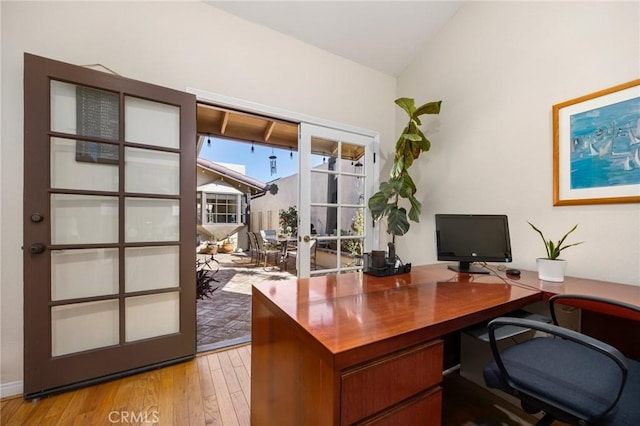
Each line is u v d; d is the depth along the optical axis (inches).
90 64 67.1
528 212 77.5
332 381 27.3
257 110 90.0
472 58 92.5
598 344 28.7
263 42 91.4
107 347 66.3
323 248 108.6
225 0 81.6
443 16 98.5
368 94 117.3
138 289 71.4
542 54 74.5
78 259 64.4
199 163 278.5
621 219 60.9
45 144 59.0
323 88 104.7
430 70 108.0
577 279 64.4
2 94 59.5
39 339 59.1
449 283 58.8
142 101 71.5
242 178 308.2
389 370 31.0
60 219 62.5
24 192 57.2
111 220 68.0
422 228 112.0
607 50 63.0
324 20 92.7
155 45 74.4
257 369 47.5
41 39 62.5
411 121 100.0
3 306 60.1
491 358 65.3
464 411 58.9
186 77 78.6
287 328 37.3
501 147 84.3
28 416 54.3
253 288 50.9
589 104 65.5
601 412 28.9
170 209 75.7
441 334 35.9
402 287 54.7
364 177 117.6
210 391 63.1
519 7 79.7
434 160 106.8
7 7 59.8
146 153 72.4
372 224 119.4
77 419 53.8
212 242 313.0
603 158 63.3
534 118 76.2
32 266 58.2
